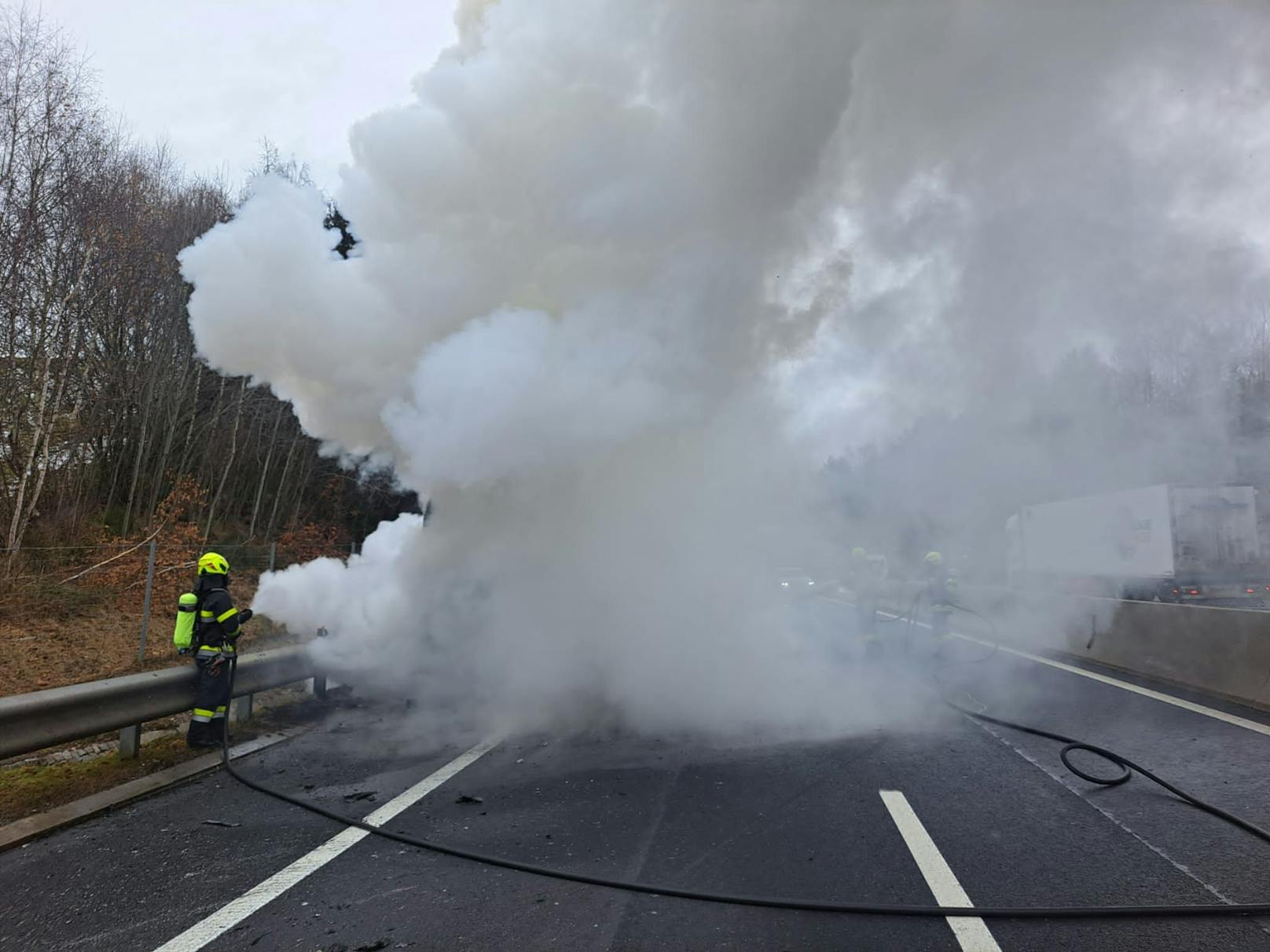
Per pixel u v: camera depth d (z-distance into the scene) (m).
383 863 4.92
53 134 19.98
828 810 5.82
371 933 4.03
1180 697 10.03
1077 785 6.43
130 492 23.03
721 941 3.93
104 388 22.72
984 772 6.79
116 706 6.67
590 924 4.12
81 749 7.74
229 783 6.64
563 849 5.09
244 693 8.09
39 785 6.48
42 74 19.94
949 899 4.36
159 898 4.45
